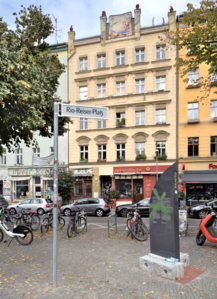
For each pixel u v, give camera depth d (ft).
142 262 18.92
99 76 81.71
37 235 34.19
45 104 40.75
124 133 78.43
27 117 35.24
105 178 83.05
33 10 43.34
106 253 23.82
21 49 35.78
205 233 25.29
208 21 35.09
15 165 89.15
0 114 35.88
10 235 27.61
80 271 18.81
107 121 80.43
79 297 14.56
